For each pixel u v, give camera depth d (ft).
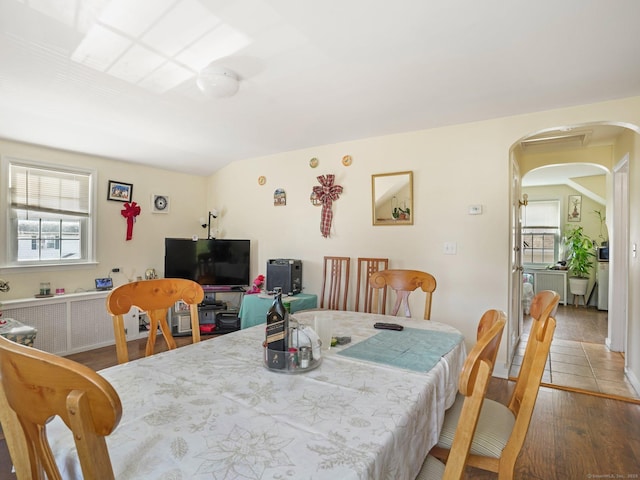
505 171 10.11
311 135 11.98
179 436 2.73
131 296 5.09
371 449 2.57
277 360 4.09
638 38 6.12
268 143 13.00
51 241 11.97
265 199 14.84
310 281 13.64
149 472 2.31
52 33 6.11
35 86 8.21
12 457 2.27
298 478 2.24
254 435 2.74
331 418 3.02
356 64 7.11
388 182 11.87
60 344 11.43
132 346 12.66
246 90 8.34
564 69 7.29
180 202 15.84
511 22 5.70
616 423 7.60
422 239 11.29
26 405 1.96
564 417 7.87
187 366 4.26
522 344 13.61
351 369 4.16
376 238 12.14
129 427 2.86
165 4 5.33
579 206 21.77
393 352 4.78
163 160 14.28
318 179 13.23
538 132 9.86
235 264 14.84
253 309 12.60
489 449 4.11
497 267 10.19
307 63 7.07
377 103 9.16
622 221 12.48
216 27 5.89
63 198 12.25
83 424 1.70
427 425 3.64
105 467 1.78
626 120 8.76
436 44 6.37
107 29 5.98
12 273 10.97
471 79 7.76
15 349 1.90
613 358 11.84
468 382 2.54
